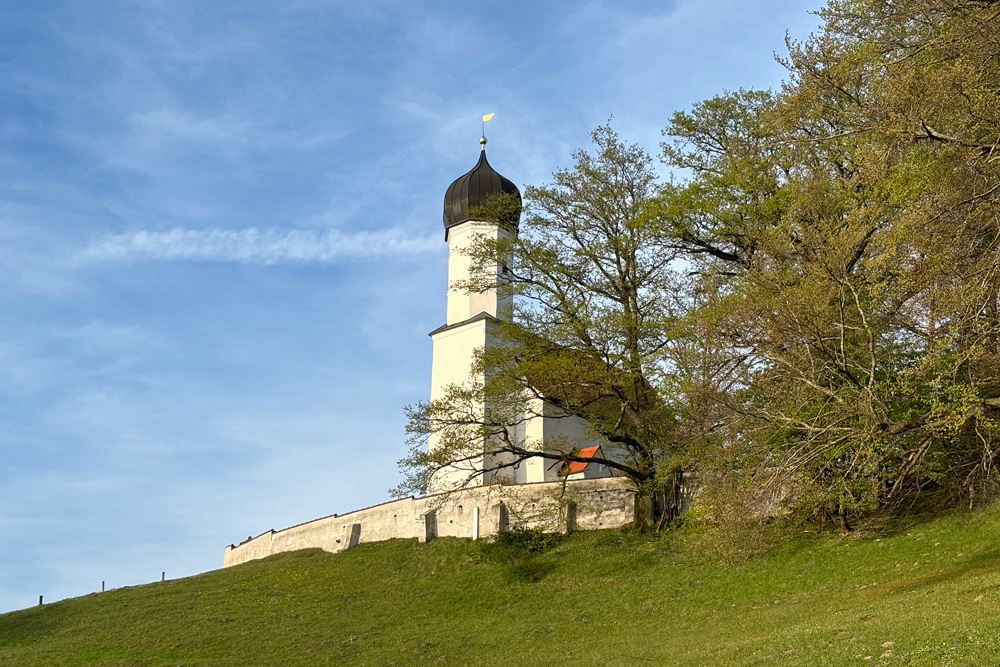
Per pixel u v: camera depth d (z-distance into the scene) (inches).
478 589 1224.2
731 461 858.8
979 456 842.8
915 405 809.5
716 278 1045.8
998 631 524.4
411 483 1242.6
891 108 701.9
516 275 1315.2
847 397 753.0
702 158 1222.3
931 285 705.0
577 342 1242.6
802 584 914.1
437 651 992.9
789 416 805.9
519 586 1198.3
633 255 1257.4
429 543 1496.1
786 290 768.3
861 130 778.2
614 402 1331.2
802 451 791.7
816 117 821.9
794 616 786.8
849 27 849.5
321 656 1051.3
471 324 1871.3
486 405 1347.2
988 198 693.3
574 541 1323.8
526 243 1282.0
